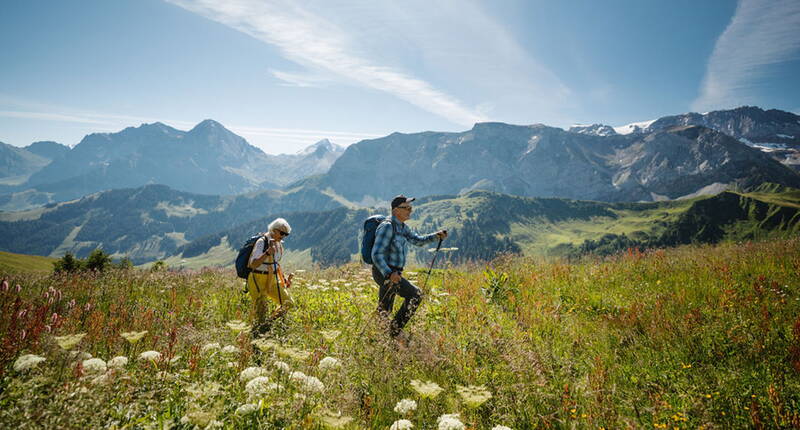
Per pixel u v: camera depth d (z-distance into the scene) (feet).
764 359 14.89
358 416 11.75
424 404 12.35
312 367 13.06
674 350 16.55
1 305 15.90
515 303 24.66
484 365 15.47
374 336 16.78
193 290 27.91
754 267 28.04
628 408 12.48
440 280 32.30
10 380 10.13
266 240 20.38
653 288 25.63
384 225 20.12
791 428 10.95
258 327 17.54
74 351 12.09
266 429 9.86
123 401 10.36
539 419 12.21
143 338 16.19
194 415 9.27
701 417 11.69
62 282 27.02
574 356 16.62
